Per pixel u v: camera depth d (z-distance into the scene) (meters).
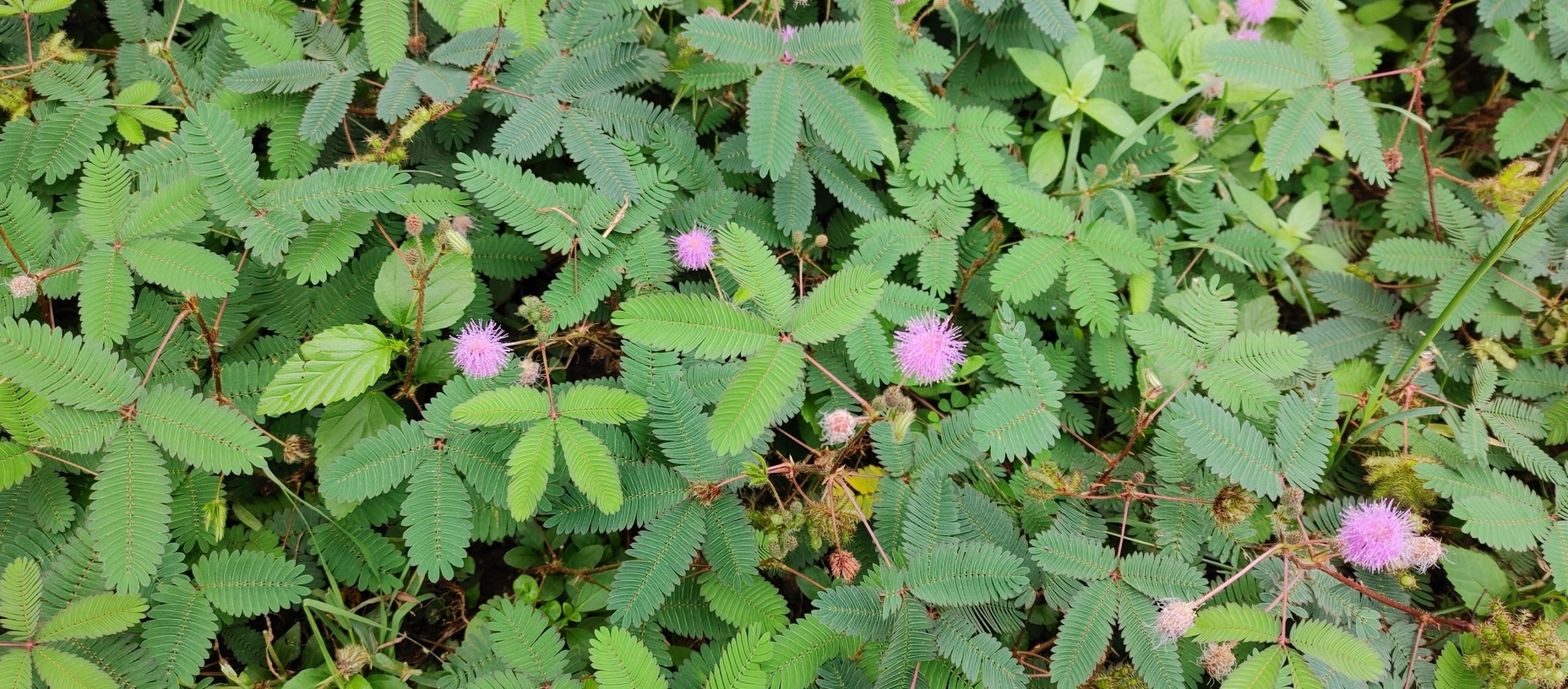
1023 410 0.33
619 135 0.38
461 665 0.33
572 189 0.36
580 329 0.36
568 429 0.31
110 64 0.40
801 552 0.37
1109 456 0.39
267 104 0.37
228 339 0.34
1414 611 0.35
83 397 0.29
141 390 0.30
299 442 0.33
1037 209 0.39
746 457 0.33
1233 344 0.37
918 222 0.40
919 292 0.38
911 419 0.29
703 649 0.33
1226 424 0.33
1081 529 0.35
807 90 0.37
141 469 0.29
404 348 0.34
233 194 0.32
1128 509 0.35
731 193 0.39
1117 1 0.47
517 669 0.31
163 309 0.34
